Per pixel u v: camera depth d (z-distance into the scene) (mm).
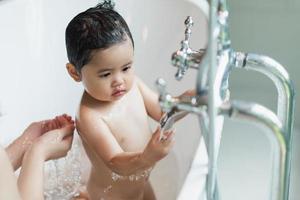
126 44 997
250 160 1569
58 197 1137
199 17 1412
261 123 646
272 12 1692
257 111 643
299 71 1724
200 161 890
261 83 1801
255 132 1683
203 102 650
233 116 651
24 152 1083
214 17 595
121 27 997
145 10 1520
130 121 1094
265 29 1725
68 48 1028
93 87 1019
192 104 662
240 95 1807
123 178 1081
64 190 1149
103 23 980
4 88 1350
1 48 1350
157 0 1507
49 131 1073
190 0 1458
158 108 1152
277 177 715
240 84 1815
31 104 1410
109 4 1150
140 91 1155
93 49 973
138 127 1108
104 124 1050
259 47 1755
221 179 1500
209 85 615
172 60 786
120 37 984
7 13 1365
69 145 1085
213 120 634
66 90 1464
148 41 1515
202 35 1355
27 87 1401
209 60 606
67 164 1188
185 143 1188
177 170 1192
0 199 829
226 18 649
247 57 812
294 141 1644
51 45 1452
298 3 1657
